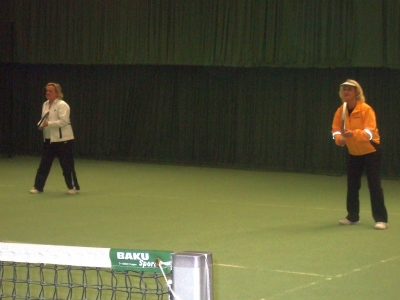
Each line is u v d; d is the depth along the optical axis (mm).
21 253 3854
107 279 7141
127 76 21547
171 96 20984
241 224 10867
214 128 20422
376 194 10430
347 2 17312
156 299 6461
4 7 21766
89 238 9602
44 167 14008
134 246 9078
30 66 22703
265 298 6645
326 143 18969
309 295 6766
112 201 13188
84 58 20922
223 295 6734
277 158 19625
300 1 17844
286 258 8414
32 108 22828
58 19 21156
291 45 18047
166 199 13602
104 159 21844
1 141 22875
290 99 19344
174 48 19641
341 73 18609
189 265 3074
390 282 7309
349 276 7551
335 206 12969
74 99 22328
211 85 20375
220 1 18875
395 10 16781
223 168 19891
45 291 6707
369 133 10070
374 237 9812
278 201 13578
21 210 11945
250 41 18594
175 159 21000
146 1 19891
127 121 21656
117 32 20391
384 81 18125
